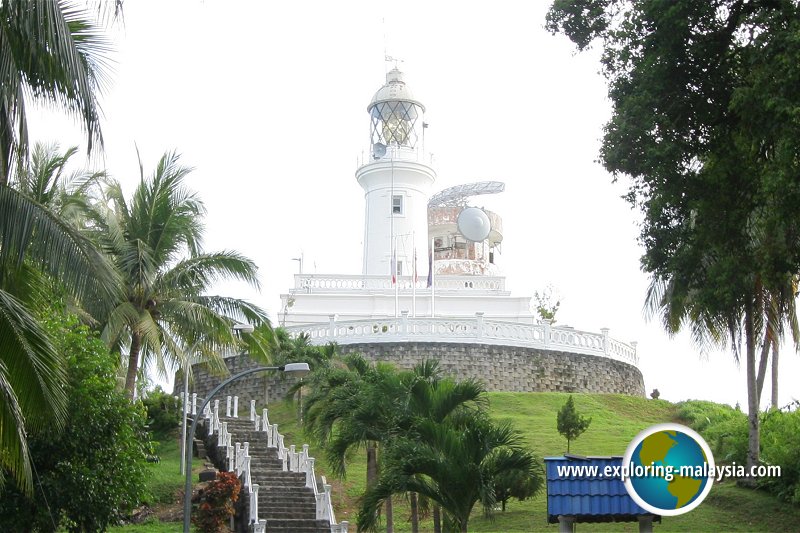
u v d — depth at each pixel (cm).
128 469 2633
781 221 2216
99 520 2548
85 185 3362
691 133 2442
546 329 5475
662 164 2339
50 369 1786
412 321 5381
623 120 2400
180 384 5566
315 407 3662
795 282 3419
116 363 3006
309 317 6819
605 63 2541
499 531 3172
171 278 3284
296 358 4434
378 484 2325
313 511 3456
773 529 3027
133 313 3128
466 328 5384
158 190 3309
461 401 2553
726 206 2386
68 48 1650
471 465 2217
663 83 2375
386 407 2733
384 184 7488
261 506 3441
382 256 7356
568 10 2564
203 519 3297
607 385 5519
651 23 2420
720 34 2373
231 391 5312
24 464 1711
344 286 7019
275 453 4022
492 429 2281
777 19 2247
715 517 3153
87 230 3189
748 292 3247
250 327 3441
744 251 2453
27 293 2088
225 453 3938
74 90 1717
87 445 2516
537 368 5372
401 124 7644
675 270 2500
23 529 2416
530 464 2278
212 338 3303
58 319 2658
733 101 2230
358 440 2883
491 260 7875
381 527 3441
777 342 3641
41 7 1627
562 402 5025
